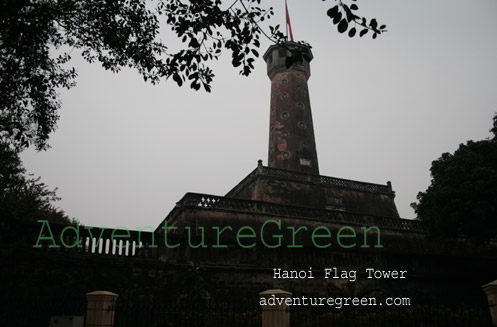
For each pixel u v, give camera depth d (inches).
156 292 620.7
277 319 384.2
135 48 526.6
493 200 809.5
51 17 490.6
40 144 575.8
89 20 518.3
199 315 462.6
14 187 933.2
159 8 517.3
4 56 489.7
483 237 857.5
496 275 987.9
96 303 394.6
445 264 973.8
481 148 909.8
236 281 701.9
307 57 360.5
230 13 389.4
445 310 511.5
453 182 870.4
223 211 912.3
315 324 489.7
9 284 535.8
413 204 1051.3
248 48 388.5
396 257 907.4
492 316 439.5
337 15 315.9
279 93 1537.9
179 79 394.6
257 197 1163.3
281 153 1423.5
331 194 1290.6
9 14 438.9
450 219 852.6
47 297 549.6
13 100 527.8
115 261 606.9
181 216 895.7
